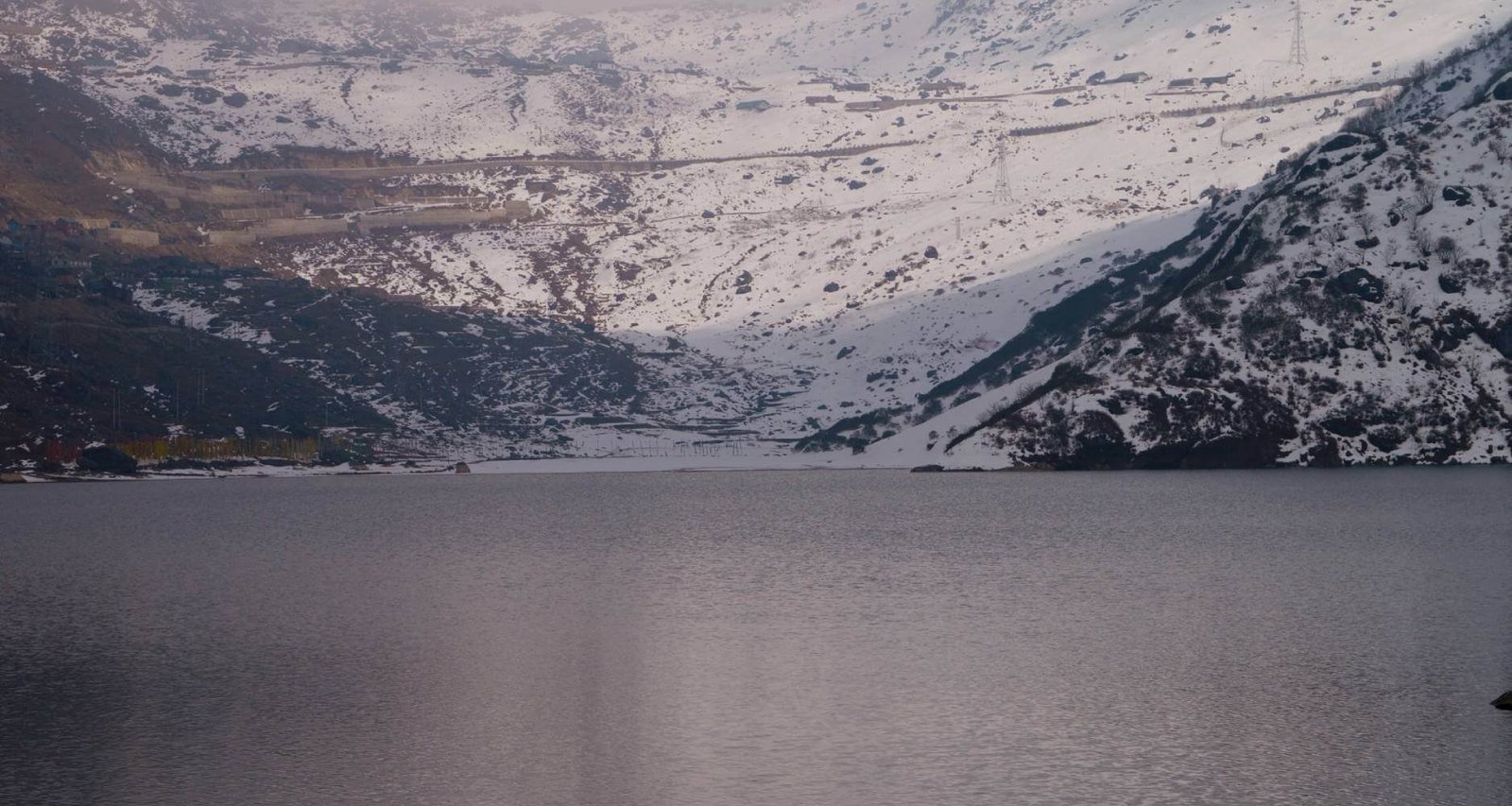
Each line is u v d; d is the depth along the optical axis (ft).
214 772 214.07
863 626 333.83
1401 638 304.50
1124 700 250.78
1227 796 198.39
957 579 414.21
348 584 424.46
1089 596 374.02
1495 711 239.71
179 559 497.46
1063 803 196.54
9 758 221.66
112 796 203.62
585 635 325.01
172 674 282.97
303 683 272.72
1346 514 569.23
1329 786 201.57
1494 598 357.20
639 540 546.67
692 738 230.27
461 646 311.27
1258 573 412.77
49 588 420.77
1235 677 268.21
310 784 208.13
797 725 237.86
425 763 218.38
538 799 201.05
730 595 388.98
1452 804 194.08
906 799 199.11
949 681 268.41
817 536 550.77
